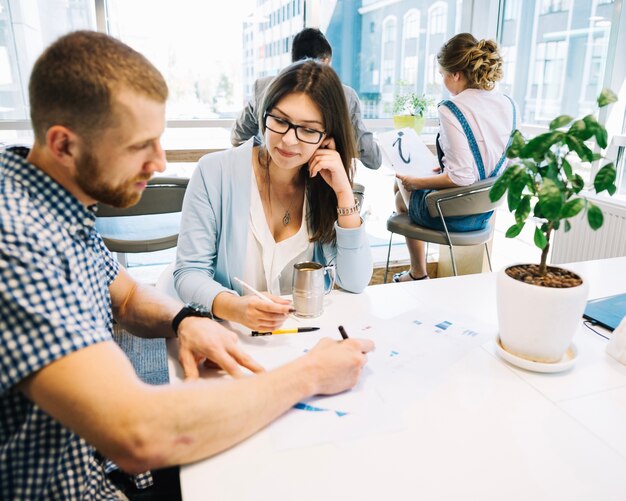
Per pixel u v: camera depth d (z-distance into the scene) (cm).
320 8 315
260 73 317
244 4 301
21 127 286
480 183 229
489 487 65
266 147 124
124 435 59
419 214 250
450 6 342
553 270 96
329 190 131
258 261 134
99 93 62
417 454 70
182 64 301
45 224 67
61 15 279
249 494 63
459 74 240
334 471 67
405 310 117
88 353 60
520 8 339
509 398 84
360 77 338
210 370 90
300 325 108
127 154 68
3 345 57
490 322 110
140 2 287
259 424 72
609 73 278
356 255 126
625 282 135
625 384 88
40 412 65
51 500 73
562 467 68
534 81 340
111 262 103
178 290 121
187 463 67
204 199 128
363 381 87
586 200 82
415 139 263
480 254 305
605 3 278
